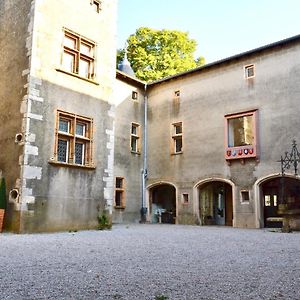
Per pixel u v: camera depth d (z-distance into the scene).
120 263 5.14
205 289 3.62
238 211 15.66
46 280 3.96
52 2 11.92
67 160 11.99
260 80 15.71
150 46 26.44
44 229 10.72
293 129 14.42
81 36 12.75
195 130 17.73
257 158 15.30
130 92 19.34
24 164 10.45
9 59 11.84
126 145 18.66
